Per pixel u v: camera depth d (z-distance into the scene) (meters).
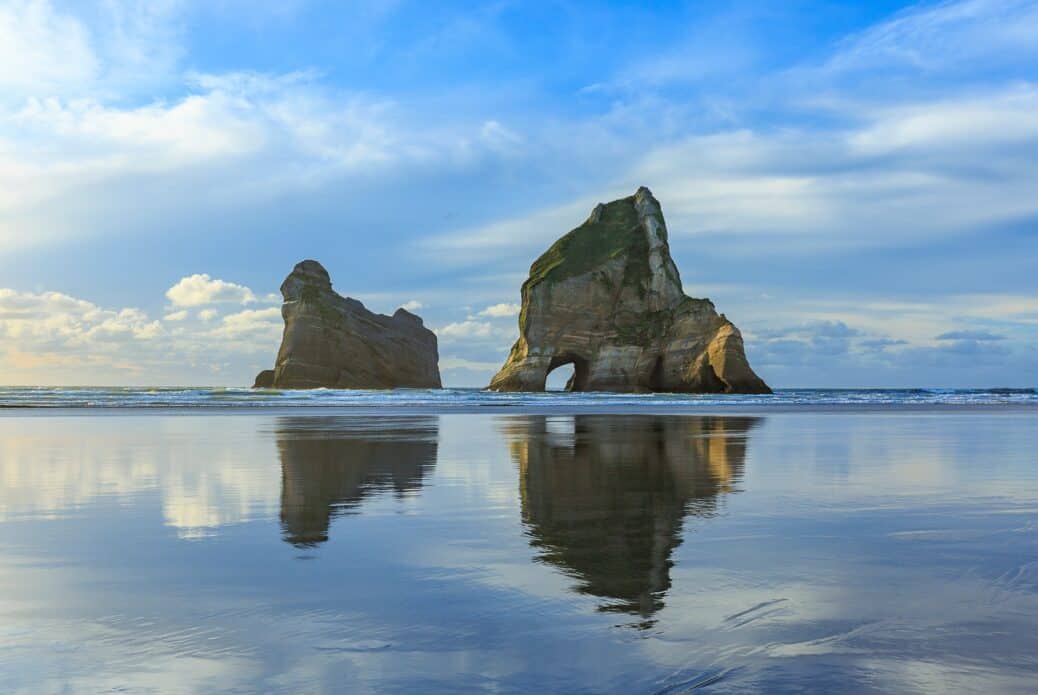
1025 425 30.16
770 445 19.66
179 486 11.60
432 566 6.39
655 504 9.91
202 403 51.53
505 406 51.44
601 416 37.59
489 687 3.80
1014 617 4.95
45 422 30.86
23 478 12.55
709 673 3.99
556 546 7.23
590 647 4.38
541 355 99.62
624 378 98.81
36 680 3.91
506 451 17.67
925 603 5.26
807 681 3.87
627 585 5.75
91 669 4.05
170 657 4.22
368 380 124.38
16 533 7.88
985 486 11.73
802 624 4.79
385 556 6.78
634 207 112.56
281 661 4.16
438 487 11.56
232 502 10.04
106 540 7.52
